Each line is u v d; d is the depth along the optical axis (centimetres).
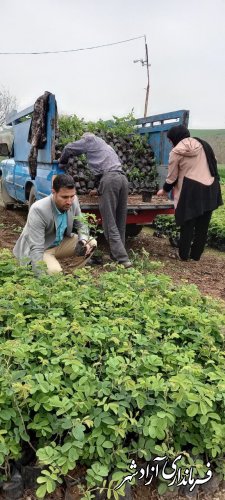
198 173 694
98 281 476
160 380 294
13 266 485
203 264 791
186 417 298
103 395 298
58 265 519
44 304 408
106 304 409
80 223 542
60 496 282
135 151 880
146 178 873
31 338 341
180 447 299
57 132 755
